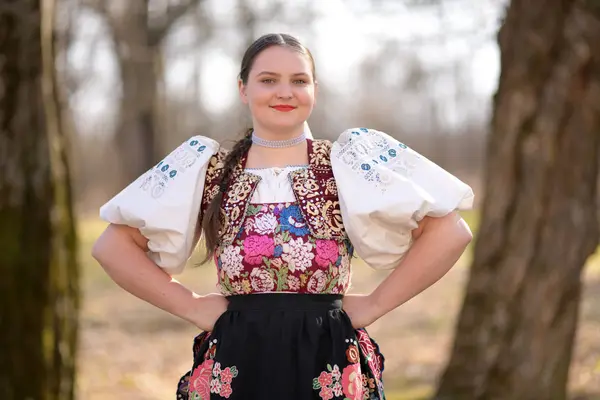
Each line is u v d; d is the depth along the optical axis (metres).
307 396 2.86
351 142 3.02
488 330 5.98
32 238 5.07
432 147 34.12
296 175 2.98
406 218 2.88
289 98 2.99
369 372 2.98
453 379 6.18
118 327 10.63
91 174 27.42
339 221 2.95
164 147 24.77
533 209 5.85
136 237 3.07
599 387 6.96
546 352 5.90
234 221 2.94
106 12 18.12
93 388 7.55
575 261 5.86
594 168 5.87
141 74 19.86
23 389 5.03
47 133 5.15
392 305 2.98
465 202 2.94
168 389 7.77
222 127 25.00
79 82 17.80
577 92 5.75
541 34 5.77
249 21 20.33
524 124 5.85
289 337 2.88
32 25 5.09
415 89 19.78
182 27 21.02
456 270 14.62
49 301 5.12
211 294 3.06
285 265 2.89
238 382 2.89
